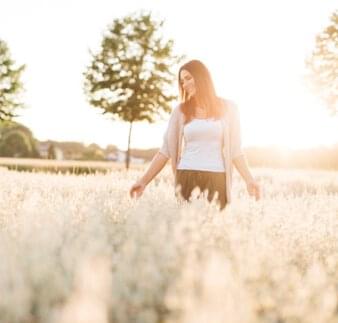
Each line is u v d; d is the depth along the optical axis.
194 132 4.47
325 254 2.94
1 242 2.24
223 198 4.50
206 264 1.96
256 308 1.72
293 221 3.28
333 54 30.30
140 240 2.39
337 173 18.05
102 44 32.38
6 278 1.62
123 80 32.06
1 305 1.50
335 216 3.97
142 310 1.68
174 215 3.13
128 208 3.71
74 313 1.20
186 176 4.47
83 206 3.51
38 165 34.34
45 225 2.43
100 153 75.00
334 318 1.66
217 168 4.47
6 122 38.88
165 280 1.89
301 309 1.68
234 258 2.29
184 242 2.36
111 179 8.76
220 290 1.55
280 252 2.54
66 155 76.75
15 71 37.97
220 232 2.83
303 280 2.06
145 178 4.79
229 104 4.62
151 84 32.38
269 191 9.32
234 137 4.61
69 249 2.02
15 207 3.98
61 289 1.70
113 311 1.61
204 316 1.35
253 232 2.77
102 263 1.54
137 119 32.28
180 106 4.73
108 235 2.67
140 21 32.25
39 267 1.81
